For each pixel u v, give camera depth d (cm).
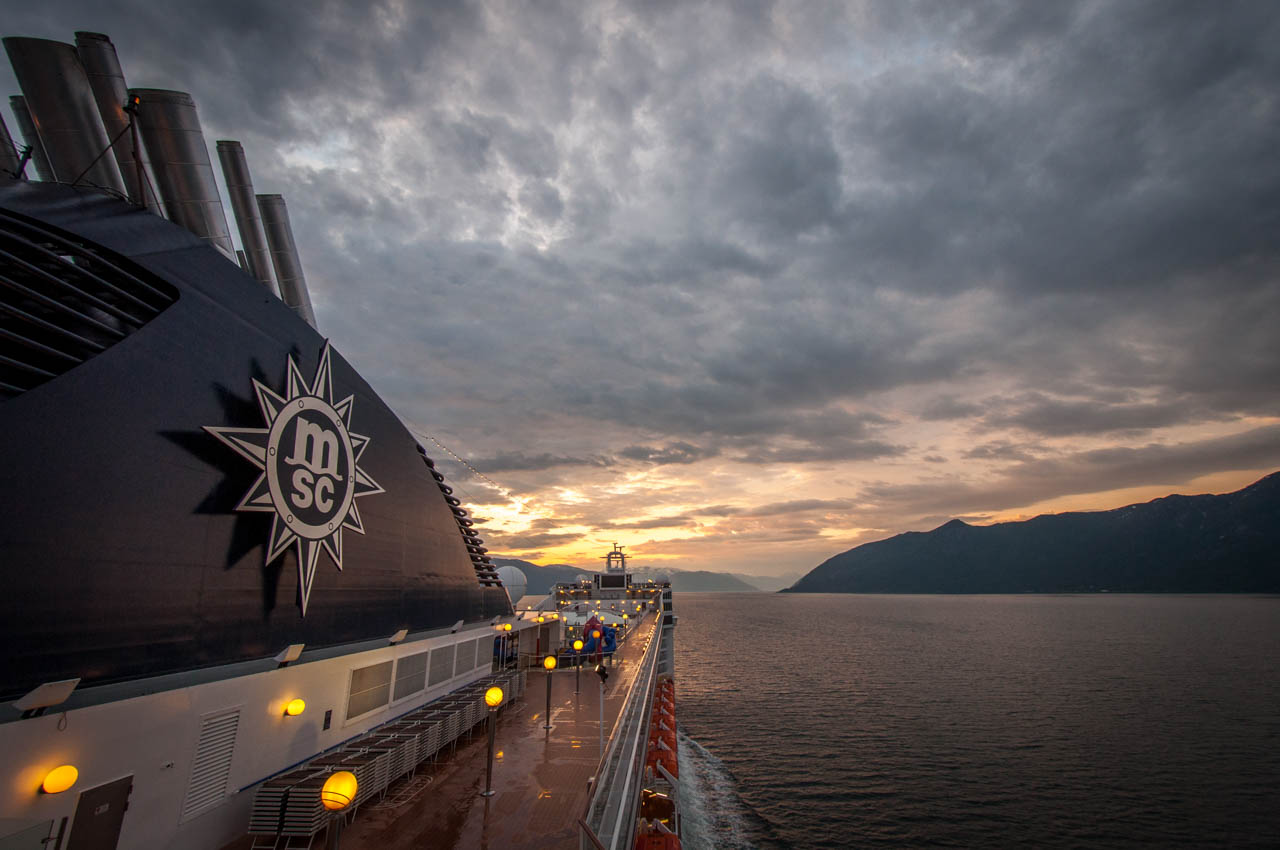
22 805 666
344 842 1052
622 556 7575
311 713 1219
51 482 731
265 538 1110
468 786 1355
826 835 3472
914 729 5769
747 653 11825
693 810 3822
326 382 1306
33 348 742
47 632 717
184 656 922
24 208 797
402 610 1670
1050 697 7212
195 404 962
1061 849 3306
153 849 844
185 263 977
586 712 2114
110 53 1159
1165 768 4603
